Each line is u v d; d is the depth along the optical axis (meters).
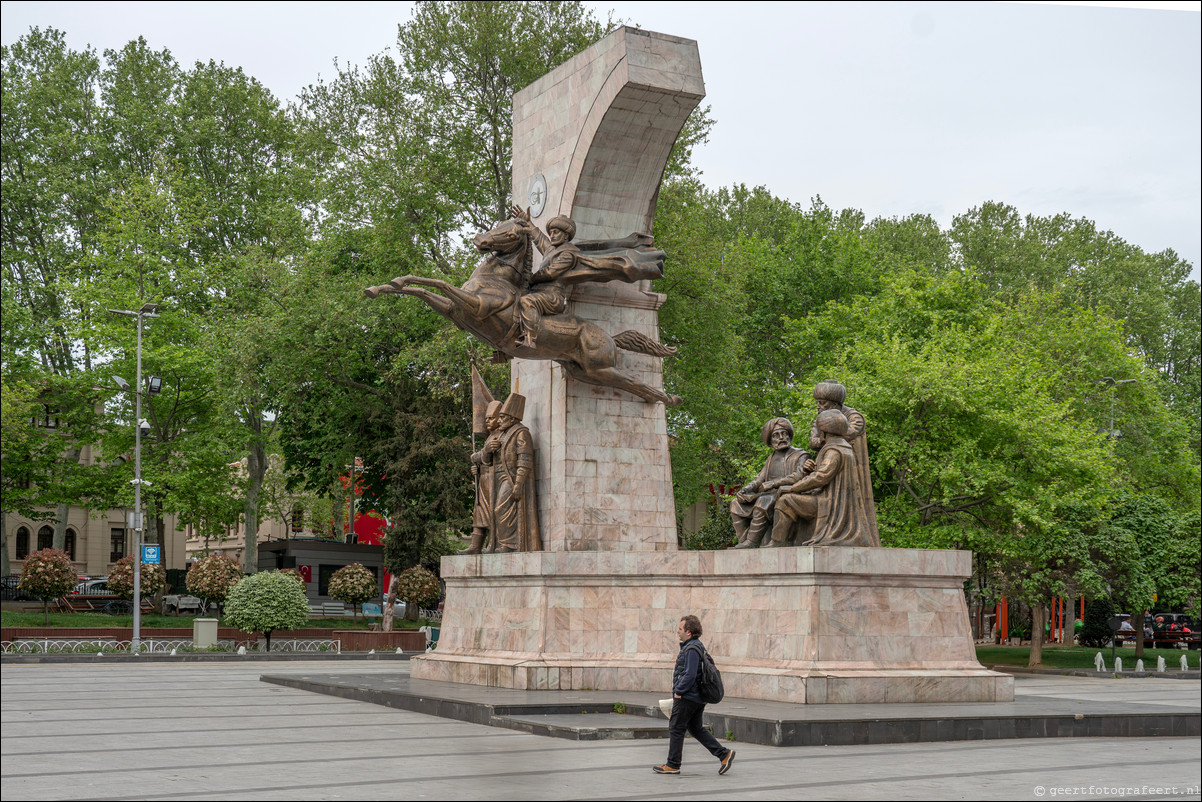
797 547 16.88
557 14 38.41
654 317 21.97
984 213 61.44
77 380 44.16
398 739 13.85
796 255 49.75
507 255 20.45
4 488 45.47
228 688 22.36
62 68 49.62
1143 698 21.89
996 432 33.41
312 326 39.16
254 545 47.38
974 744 13.77
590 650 19.48
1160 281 62.78
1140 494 42.00
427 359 36.31
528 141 23.31
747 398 47.34
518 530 21.23
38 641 34.66
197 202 48.31
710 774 11.04
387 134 38.62
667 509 21.45
